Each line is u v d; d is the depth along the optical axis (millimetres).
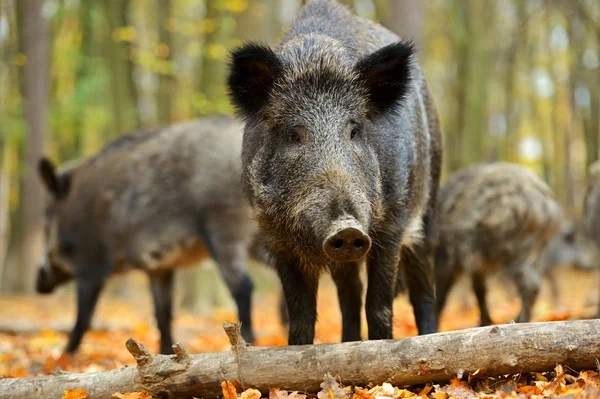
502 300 23547
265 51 6980
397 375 6262
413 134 7996
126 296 30422
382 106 7195
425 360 6195
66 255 14414
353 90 6895
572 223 29078
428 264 8953
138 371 6598
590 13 34312
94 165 14508
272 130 6961
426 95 8945
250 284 13117
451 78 40188
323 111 6734
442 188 13508
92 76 31547
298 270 7453
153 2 34562
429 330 8859
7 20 26578
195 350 12906
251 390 6309
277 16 41750
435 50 44781
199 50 26531
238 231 13094
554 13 38688
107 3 28062
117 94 28062
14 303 24688
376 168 6867
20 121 26453
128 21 29125
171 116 26391
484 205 12828
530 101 49938
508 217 12703
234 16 28109
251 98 7199
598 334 5980
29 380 6852
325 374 6309
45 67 25484
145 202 13680
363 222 6074
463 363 6137
